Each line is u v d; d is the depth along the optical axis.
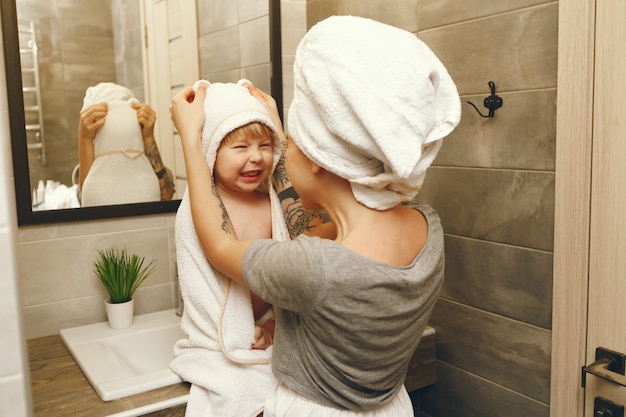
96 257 1.55
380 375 0.96
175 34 1.57
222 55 1.65
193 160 1.05
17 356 0.58
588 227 1.18
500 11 1.32
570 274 1.22
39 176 1.42
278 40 1.75
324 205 0.99
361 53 0.83
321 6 1.77
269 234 1.19
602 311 1.18
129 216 1.56
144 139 1.55
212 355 1.09
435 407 1.65
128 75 1.51
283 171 1.27
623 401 1.17
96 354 1.36
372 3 1.66
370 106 0.80
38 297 1.49
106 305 1.52
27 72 1.38
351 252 0.86
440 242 0.99
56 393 1.17
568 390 1.26
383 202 0.92
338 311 0.86
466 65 1.42
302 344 0.95
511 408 1.41
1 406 0.58
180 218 1.11
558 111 1.21
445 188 1.53
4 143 0.55
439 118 0.90
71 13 1.42
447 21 1.45
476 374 1.50
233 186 1.12
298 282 0.85
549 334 1.30
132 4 1.50
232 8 1.65
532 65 1.26
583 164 1.17
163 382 1.16
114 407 1.10
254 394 1.05
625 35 1.09
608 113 1.13
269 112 1.21
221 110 1.07
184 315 1.17
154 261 1.64
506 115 1.34
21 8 1.36
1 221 0.56
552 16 1.21
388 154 0.79
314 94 0.84
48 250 1.48
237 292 1.09
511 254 1.37
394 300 0.88
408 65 0.82
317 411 0.94
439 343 1.61
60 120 1.43
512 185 1.34
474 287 1.48
